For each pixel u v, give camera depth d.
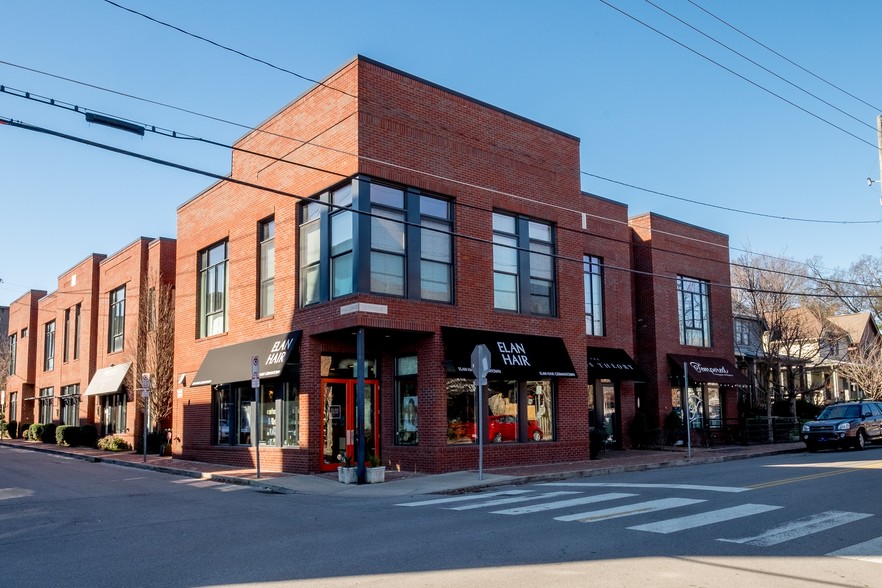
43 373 45.69
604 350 26.69
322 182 19.55
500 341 20.20
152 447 29.06
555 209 22.59
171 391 28.73
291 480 17.98
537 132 22.52
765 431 31.19
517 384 21.16
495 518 11.16
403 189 19.22
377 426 20.27
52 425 40.03
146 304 29.97
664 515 10.89
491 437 20.25
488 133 21.14
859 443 27.00
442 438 18.75
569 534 9.57
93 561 8.80
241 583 7.43
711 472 17.94
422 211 19.52
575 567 7.73
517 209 21.53
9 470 23.27
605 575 7.36
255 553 8.98
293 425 20.69
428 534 9.85
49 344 45.72
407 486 16.48
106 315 35.97
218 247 25.39
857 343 44.94
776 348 34.50
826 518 10.43
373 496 15.31
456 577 7.39
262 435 22.00
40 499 15.43
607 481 16.77
